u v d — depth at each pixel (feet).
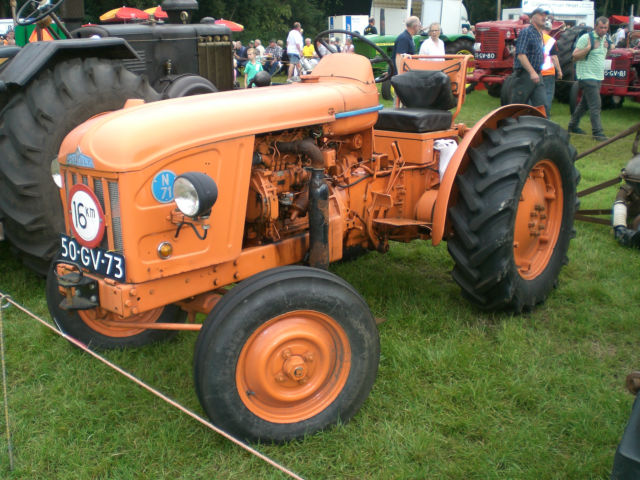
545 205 12.84
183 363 10.47
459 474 7.84
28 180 12.32
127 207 7.81
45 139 12.35
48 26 16.43
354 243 11.98
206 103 8.82
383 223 11.74
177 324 9.36
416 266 15.21
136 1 94.89
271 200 9.41
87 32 19.79
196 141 8.28
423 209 12.41
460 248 11.52
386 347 10.87
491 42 44.60
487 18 148.77
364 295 13.14
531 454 8.21
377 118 11.53
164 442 8.38
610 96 40.09
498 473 7.89
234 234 8.89
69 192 8.56
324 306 8.30
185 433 8.64
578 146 29.01
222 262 8.86
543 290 12.45
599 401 9.27
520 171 11.03
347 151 11.54
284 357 8.25
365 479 7.86
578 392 9.61
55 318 10.59
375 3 75.82
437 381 9.91
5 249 15.49
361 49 53.16
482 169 11.30
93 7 94.58
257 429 8.20
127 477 7.85
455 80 13.55
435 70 13.24
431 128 12.50
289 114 9.51
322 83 10.96
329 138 10.73
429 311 12.30
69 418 8.99
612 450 8.28
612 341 11.37
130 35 20.59
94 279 8.38
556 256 12.87
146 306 8.26
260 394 8.21
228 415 7.98
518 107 12.54
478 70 46.11
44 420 9.03
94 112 13.08
